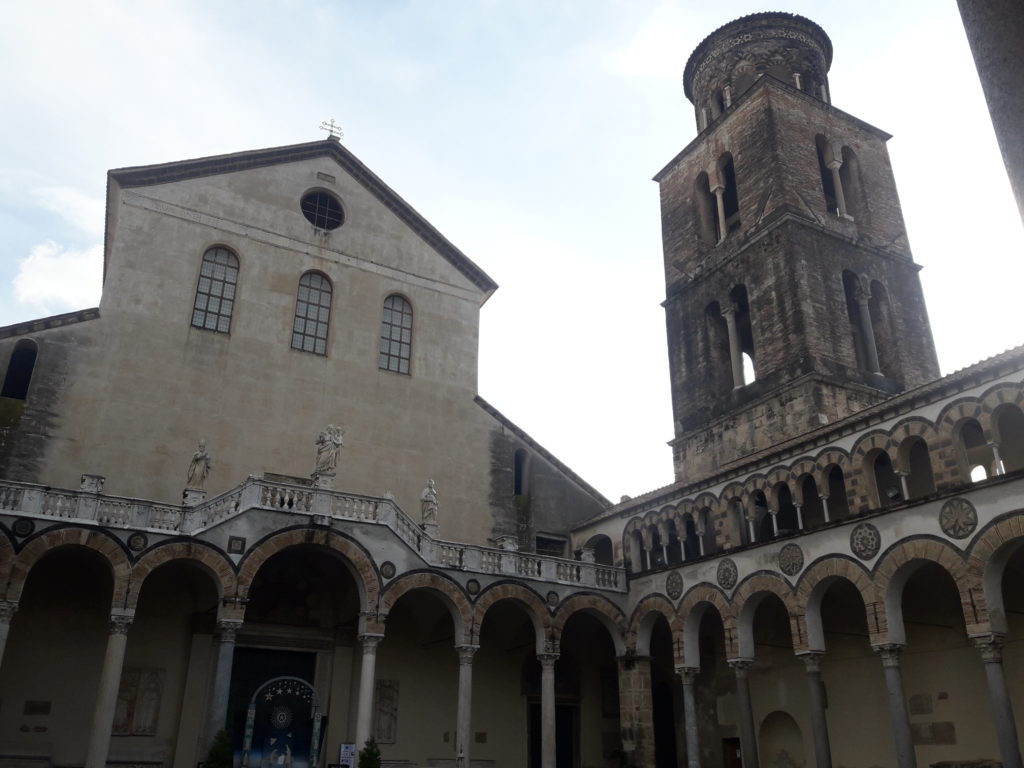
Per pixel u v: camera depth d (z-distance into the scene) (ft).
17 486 92.53
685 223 163.63
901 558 88.74
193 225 134.31
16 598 88.28
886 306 142.31
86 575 107.86
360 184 153.28
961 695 97.96
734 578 108.68
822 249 138.41
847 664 111.55
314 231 145.07
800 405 124.67
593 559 126.93
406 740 121.90
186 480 119.24
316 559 118.62
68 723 102.42
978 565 81.51
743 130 153.38
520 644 134.10
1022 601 95.09
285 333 135.64
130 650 108.58
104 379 118.52
